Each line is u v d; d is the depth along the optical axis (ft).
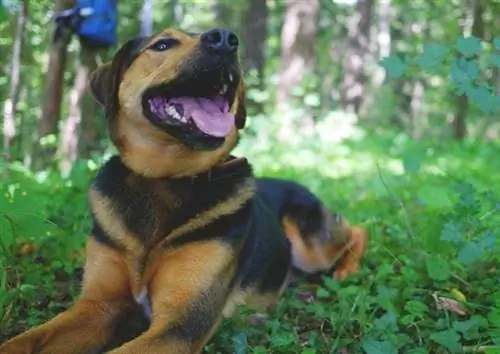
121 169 4.64
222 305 4.50
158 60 4.59
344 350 4.52
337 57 32.78
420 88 35.68
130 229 4.51
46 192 6.93
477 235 5.06
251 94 18.37
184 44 4.60
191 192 4.51
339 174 11.41
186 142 4.45
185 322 4.28
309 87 17.51
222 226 4.50
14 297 4.70
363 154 14.25
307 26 17.89
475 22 12.37
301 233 5.85
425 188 5.37
